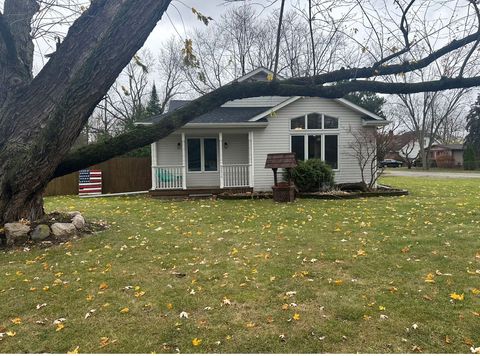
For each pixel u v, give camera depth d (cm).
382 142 1385
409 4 385
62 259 518
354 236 620
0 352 273
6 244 594
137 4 462
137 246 583
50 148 529
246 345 278
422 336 285
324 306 342
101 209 1027
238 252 538
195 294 378
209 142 1476
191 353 268
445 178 2323
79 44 524
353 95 2455
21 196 604
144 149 1991
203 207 1038
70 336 297
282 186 1127
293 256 509
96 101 508
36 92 551
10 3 609
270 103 1582
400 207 938
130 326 312
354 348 271
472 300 346
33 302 366
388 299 354
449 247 532
